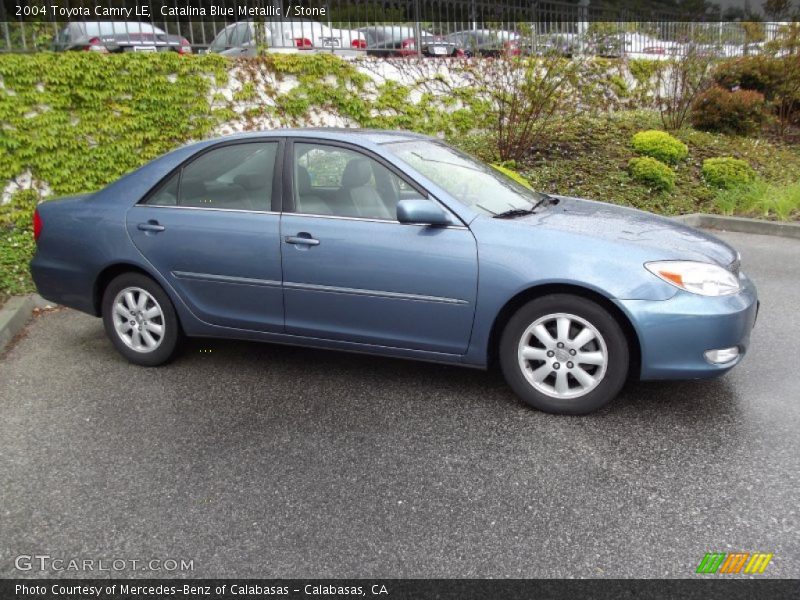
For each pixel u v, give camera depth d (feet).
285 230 13.84
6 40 28.94
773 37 48.16
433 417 12.86
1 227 27.17
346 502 10.09
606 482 10.45
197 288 14.84
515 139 36.70
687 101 44.06
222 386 14.60
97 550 9.12
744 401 13.17
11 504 10.22
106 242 15.38
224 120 32.96
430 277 12.80
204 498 10.28
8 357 16.65
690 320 11.67
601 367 12.25
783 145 43.24
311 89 35.37
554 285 12.35
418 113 38.99
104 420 13.03
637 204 31.68
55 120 28.63
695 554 8.74
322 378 14.94
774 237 28.86
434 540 9.16
